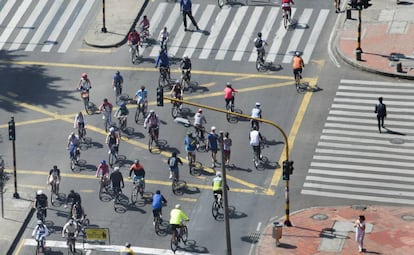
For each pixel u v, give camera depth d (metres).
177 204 175.38
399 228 172.75
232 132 198.12
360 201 180.38
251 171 187.62
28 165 191.75
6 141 198.50
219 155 191.12
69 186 185.75
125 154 193.25
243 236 172.25
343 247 168.38
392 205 178.88
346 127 197.88
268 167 188.50
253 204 179.75
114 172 178.88
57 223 177.25
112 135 188.88
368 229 172.62
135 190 180.38
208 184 184.75
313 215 176.62
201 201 180.62
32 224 177.62
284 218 176.12
